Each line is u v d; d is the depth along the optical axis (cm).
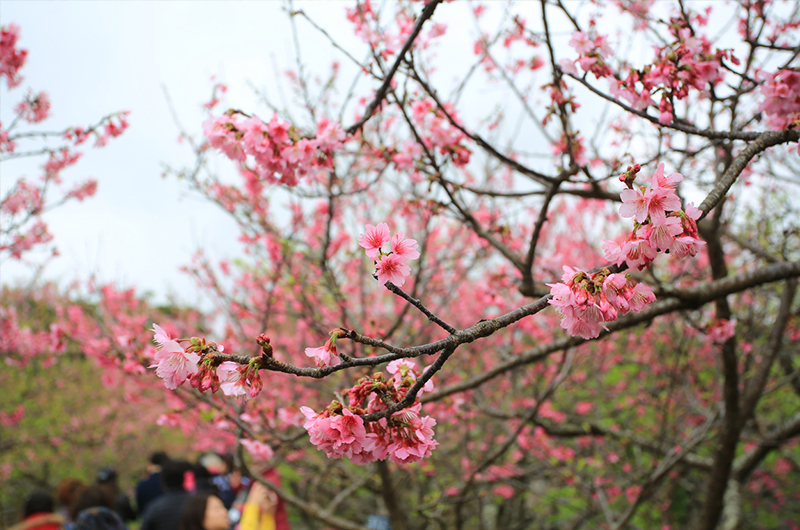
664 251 150
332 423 145
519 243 570
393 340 497
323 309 585
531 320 635
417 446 152
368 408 157
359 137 371
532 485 755
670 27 278
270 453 350
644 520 674
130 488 1241
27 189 512
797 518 791
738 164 187
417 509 434
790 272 323
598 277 149
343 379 478
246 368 139
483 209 557
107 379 640
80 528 400
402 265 151
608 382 792
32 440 1033
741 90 291
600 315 151
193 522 393
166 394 596
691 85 258
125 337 432
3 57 346
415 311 563
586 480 681
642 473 576
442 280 645
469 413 591
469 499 433
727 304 407
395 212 626
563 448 700
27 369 1059
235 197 517
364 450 153
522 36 386
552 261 604
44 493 399
